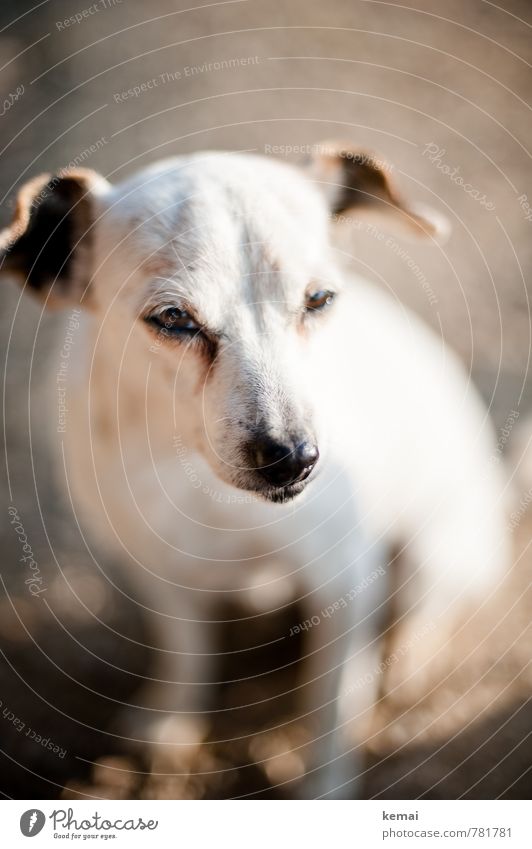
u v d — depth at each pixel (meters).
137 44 1.20
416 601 0.63
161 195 0.50
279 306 0.49
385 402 0.57
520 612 0.67
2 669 0.66
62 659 0.66
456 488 0.62
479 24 1.20
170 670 0.63
